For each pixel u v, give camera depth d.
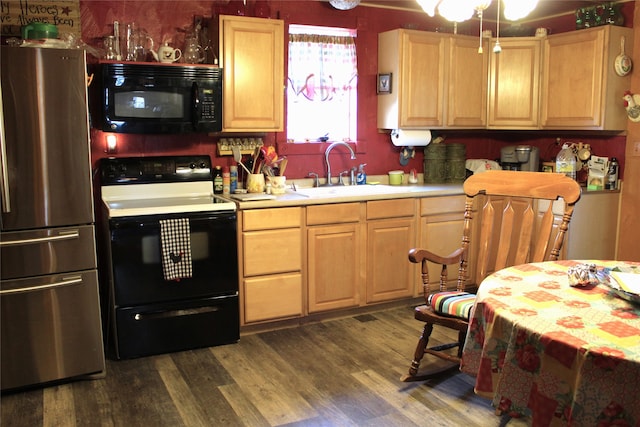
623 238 4.22
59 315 2.82
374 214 3.80
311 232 3.61
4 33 3.25
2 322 2.70
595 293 1.89
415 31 4.16
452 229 4.11
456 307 2.58
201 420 2.49
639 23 4.00
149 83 3.27
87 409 2.60
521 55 4.37
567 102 4.20
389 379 2.88
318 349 3.29
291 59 4.11
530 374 1.56
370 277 3.86
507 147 4.62
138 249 3.11
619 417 1.38
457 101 4.38
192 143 3.80
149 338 3.20
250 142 3.93
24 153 2.67
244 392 2.75
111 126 3.22
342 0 3.91
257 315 3.51
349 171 4.38
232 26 3.53
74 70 2.72
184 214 3.20
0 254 2.66
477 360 1.88
